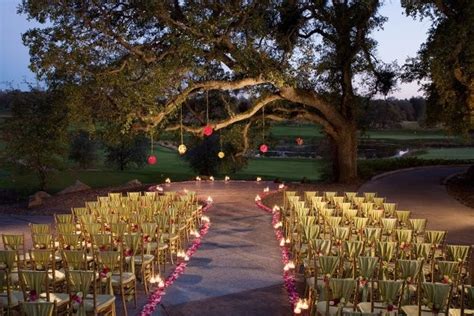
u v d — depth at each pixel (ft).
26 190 107.34
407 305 29.09
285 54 73.97
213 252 48.80
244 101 92.07
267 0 71.51
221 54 70.95
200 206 64.03
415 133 263.29
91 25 63.00
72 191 92.63
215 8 68.39
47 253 33.27
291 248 47.16
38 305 24.07
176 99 70.33
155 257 42.98
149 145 152.05
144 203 55.16
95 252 35.32
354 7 83.41
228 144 99.96
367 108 95.71
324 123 92.48
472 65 66.54
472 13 64.95
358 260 31.40
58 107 72.64
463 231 56.65
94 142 146.82
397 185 89.61
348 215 48.73
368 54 88.89
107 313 29.86
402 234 39.01
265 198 79.10
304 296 35.37
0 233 59.36
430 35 71.56
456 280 31.71
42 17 61.26
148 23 68.39
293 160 180.96
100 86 66.18
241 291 37.58
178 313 33.32
